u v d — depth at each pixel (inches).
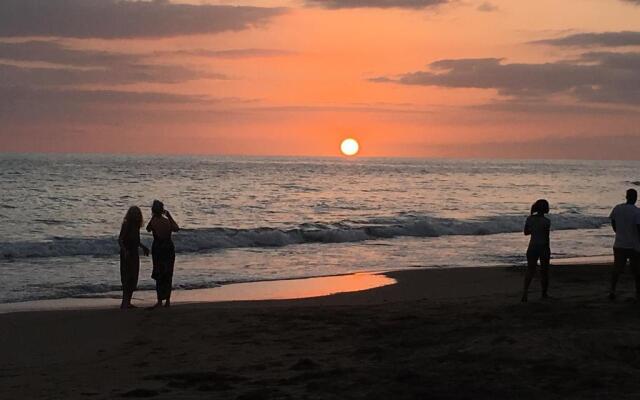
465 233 1341.0
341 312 538.6
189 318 518.3
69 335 470.0
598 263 900.6
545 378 317.4
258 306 585.6
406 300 616.4
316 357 391.2
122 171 4087.1
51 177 3203.7
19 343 448.1
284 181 3373.5
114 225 1366.9
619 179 4877.0
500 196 2576.3
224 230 1157.7
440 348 388.5
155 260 567.5
